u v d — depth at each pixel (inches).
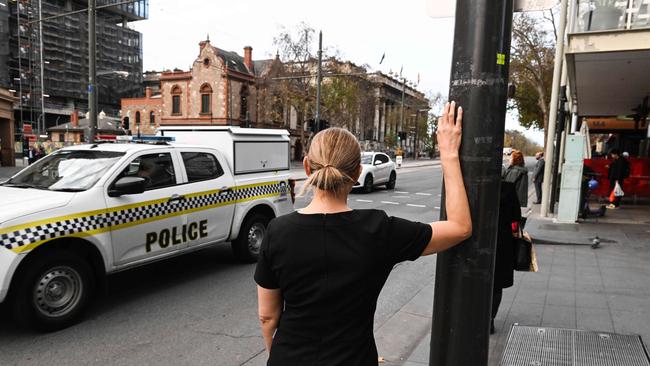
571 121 631.2
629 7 366.9
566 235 343.9
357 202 591.2
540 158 567.5
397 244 58.8
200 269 256.4
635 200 553.3
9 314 187.8
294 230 57.8
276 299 61.3
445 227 63.7
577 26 384.2
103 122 2235.5
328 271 56.0
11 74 2955.2
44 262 164.7
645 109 669.9
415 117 2947.8
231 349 159.5
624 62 416.8
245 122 2007.9
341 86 1681.8
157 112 2341.3
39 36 3002.0
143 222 200.7
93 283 182.4
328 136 61.8
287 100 1756.9
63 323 172.1
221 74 1911.9
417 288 230.7
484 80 71.7
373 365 58.2
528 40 1096.2
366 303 57.4
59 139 2576.3
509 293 212.2
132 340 165.3
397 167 1582.2
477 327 74.7
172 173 221.1
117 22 3725.4
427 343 157.4
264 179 273.9
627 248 305.6
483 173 72.0
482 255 73.0
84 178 193.2
